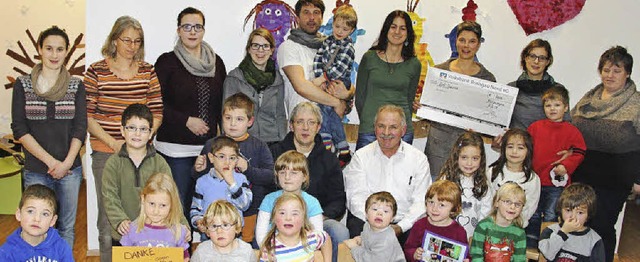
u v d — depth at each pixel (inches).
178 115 140.0
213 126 144.3
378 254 113.8
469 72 160.2
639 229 200.4
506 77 163.0
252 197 125.3
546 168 149.2
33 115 127.6
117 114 136.3
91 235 157.9
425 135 162.7
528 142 136.3
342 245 118.0
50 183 131.2
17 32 211.5
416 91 157.9
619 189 148.1
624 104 147.3
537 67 157.9
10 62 212.2
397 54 151.4
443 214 117.2
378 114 132.0
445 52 160.4
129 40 133.6
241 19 152.6
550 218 149.4
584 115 153.5
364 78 153.7
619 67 146.5
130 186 119.9
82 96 131.9
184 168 142.5
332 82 149.7
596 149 150.4
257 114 143.6
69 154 129.8
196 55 142.9
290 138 135.0
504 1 159.9
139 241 110.3
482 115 157.5
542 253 128.4
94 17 147.0
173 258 105.0
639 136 145.5
